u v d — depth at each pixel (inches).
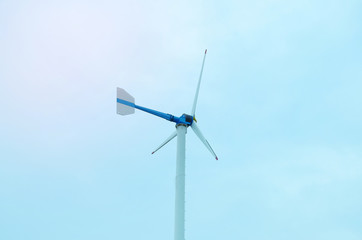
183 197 1058.7
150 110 1189.7
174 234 1014.4
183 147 1139.3
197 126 1193.4
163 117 1178.6
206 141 1159.6
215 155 1139.9
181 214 1032.8
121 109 1188.5
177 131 1175.0
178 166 1106.1
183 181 1083.9
